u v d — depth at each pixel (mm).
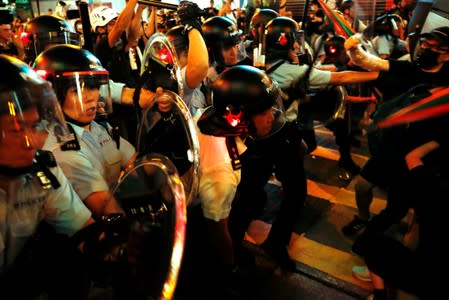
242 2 7266
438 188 1300
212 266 2041
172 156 1683
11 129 962
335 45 3520
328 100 2803
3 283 1112
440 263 1259
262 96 1609
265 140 1810
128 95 2318
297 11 6305
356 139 4398
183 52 2400
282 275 2422
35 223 1161
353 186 3596
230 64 2789
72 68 1493
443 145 1408
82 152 1548
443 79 1694
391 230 2756
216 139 1712
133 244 1180
